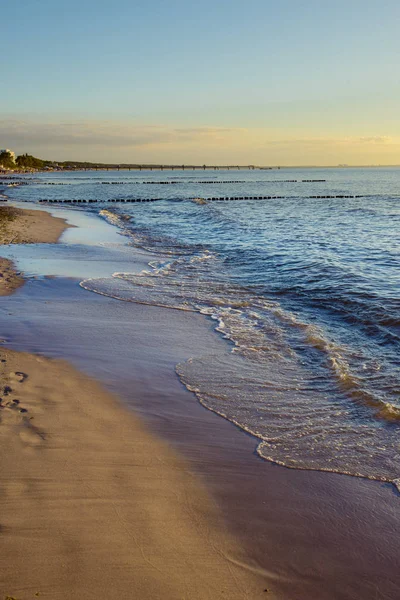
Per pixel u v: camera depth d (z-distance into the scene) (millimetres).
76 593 3371
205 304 11734
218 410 6445
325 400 6750
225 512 4398
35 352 8203
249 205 49156
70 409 6195
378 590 3596
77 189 77750
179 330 9719
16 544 3777
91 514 4191
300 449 5539
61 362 7812
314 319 10594
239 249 20016
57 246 19766
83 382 7094
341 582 3660
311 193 72125
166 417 6207
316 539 4098
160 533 4031
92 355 8211
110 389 6938
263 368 7863
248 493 4703
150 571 3615
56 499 4359
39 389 6711
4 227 24391
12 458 4965
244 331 9734
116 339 9062
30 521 4051
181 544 3930
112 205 47219
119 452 5273
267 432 5910
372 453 5457
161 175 192375
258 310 11328
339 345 8867
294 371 7750
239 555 3869
